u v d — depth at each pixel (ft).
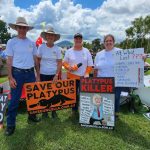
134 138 14.92
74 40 17.51
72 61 17.62
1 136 15.21
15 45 14.93
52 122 16.99
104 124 16.01
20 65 15.06
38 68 16.74
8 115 15.48
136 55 16.12
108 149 13.56
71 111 19.33
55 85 17.29
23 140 14.49
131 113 19.61
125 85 16.60
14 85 15.03
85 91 16.30
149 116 18.89
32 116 17.15
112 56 16.83
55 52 17.07
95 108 16.15
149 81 24.00
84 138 14.69
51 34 16.57
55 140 14.44
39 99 16.96
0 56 41.78
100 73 17.33
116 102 17.33
